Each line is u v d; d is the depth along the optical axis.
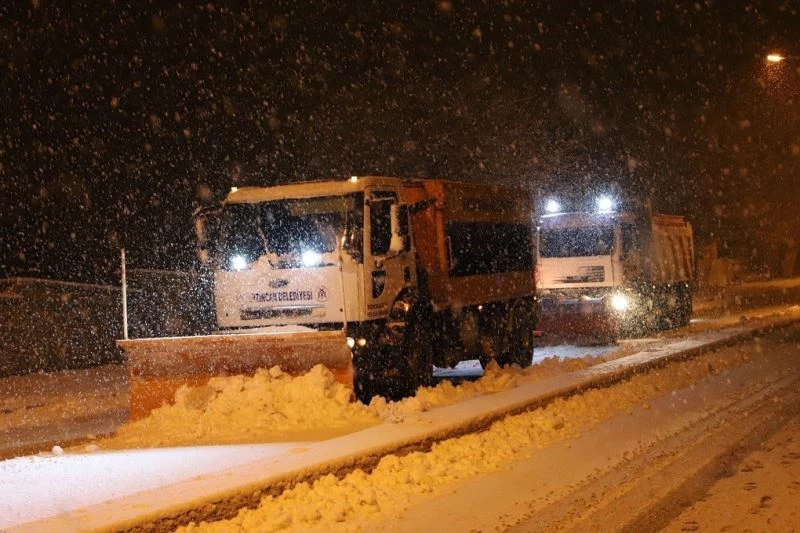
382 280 13.80
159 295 24.28
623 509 7.35
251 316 14.09
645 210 25.98
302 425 11.01
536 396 11.98
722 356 18.06
